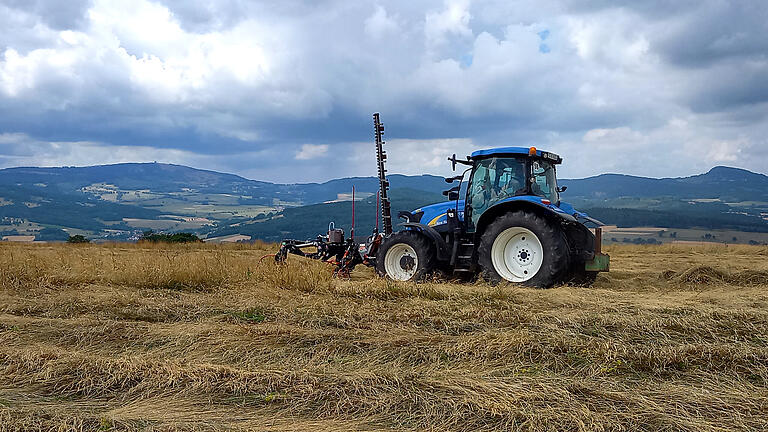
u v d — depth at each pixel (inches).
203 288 283.7
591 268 316.2
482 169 351.3
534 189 343.6
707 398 131.0
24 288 277.6
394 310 219.8
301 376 144.8
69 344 183.5
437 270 343.6
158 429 116.8
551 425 118.0
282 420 123.6
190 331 189.2
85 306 234.1
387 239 356.5
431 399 131.5
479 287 275.0
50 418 122.0
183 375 146.0
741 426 117.4
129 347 179.9
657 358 154.5
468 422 121.3
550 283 301.0
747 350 159.3
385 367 156.5
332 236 385.1
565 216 304.5
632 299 242.1
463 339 174.4
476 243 332.2
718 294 261.9
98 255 410.6
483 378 144.5
